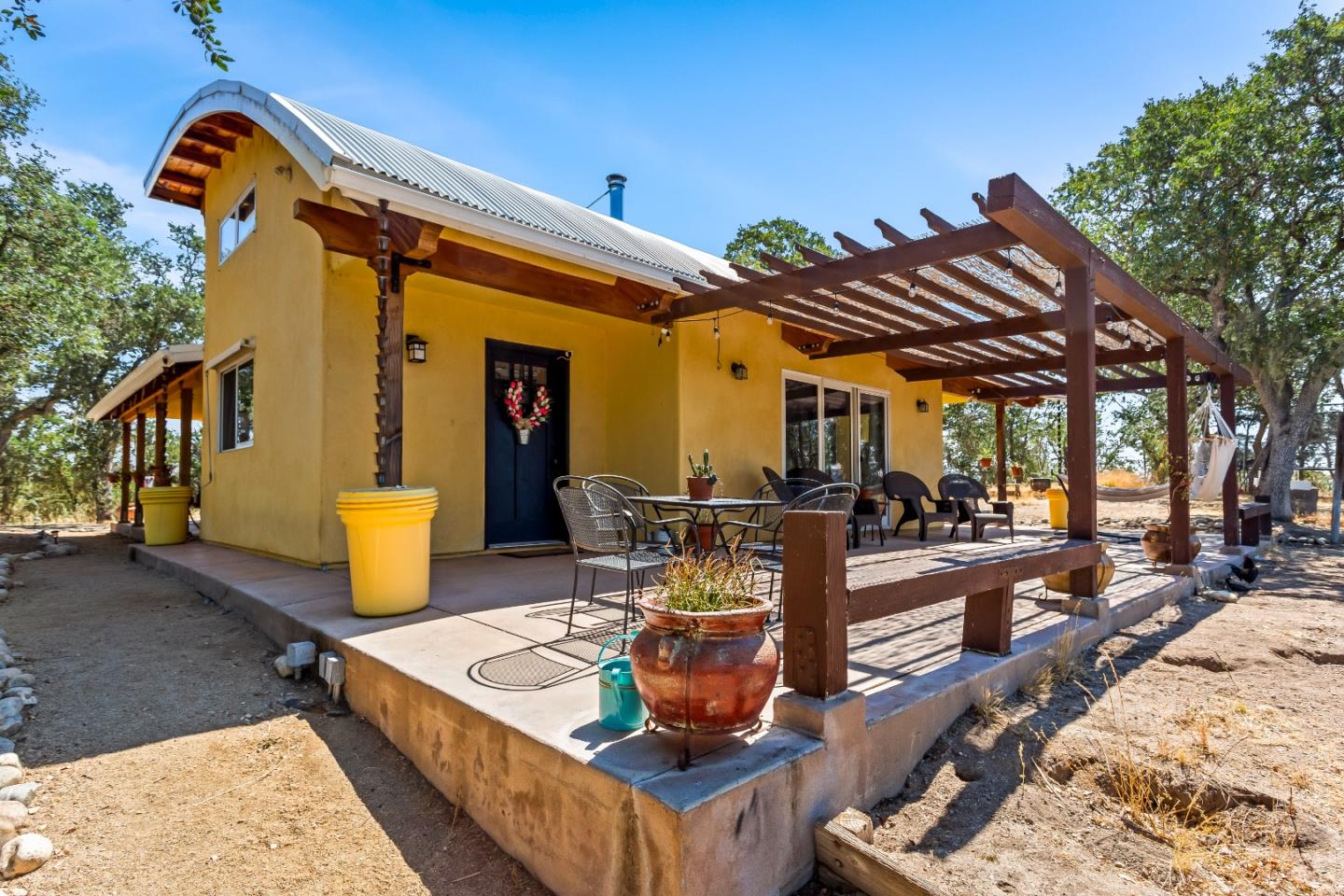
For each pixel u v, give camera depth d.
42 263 10.70
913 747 2.27
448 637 3.05
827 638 1.93
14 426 14.92
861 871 1.68
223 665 3.40
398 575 3.53
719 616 1.70
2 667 3.22
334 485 5.13
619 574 4.95
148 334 17.19
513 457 6.50
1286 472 11.27
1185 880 1.77
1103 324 5.60
